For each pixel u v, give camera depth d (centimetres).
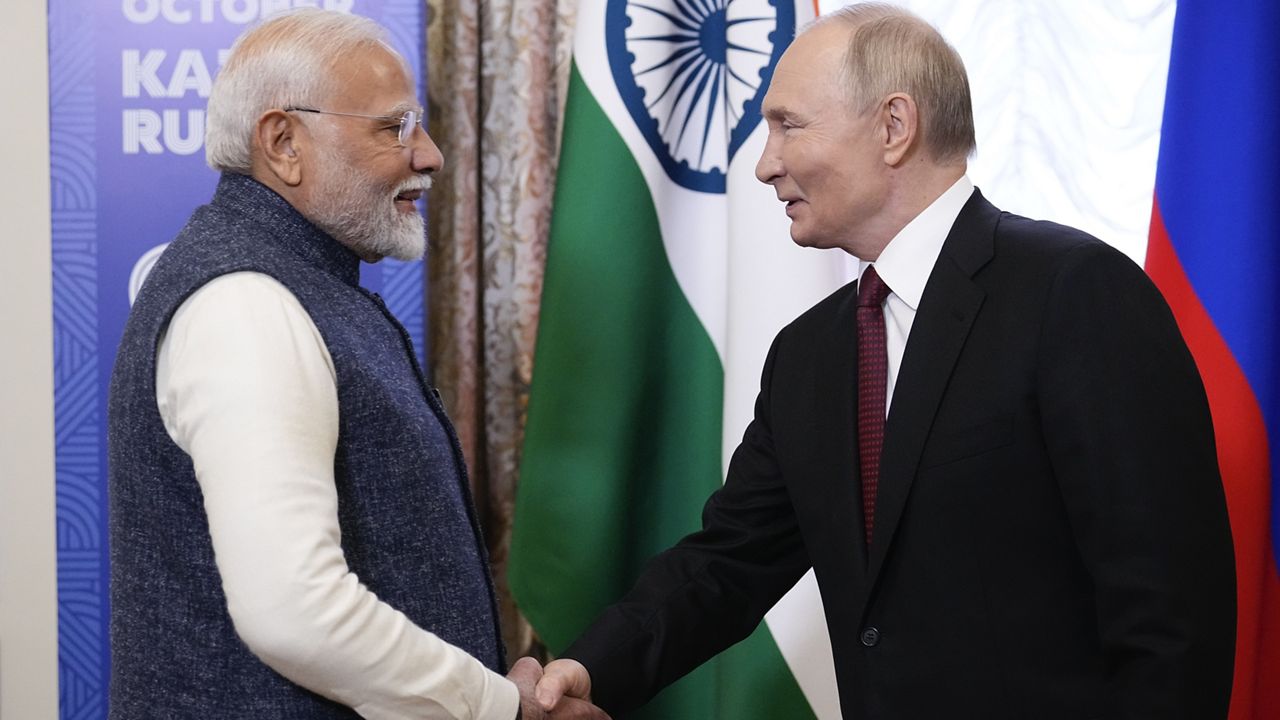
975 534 138
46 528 235
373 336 132
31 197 233
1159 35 244
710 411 225
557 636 219
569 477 220
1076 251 138
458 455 141
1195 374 133
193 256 125
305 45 136
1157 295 136
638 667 168
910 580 141
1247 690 204
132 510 124
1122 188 246
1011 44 248
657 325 225
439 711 119
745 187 217
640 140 223
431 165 144
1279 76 210
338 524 116
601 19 225
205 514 122
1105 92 246
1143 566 125
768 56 219
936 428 140
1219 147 209
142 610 123
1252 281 206
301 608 109
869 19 152
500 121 249
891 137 148
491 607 139
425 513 129
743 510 177
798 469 155
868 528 147
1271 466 208
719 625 175
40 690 238
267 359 116
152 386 121
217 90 136
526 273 249
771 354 173
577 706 156
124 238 221
